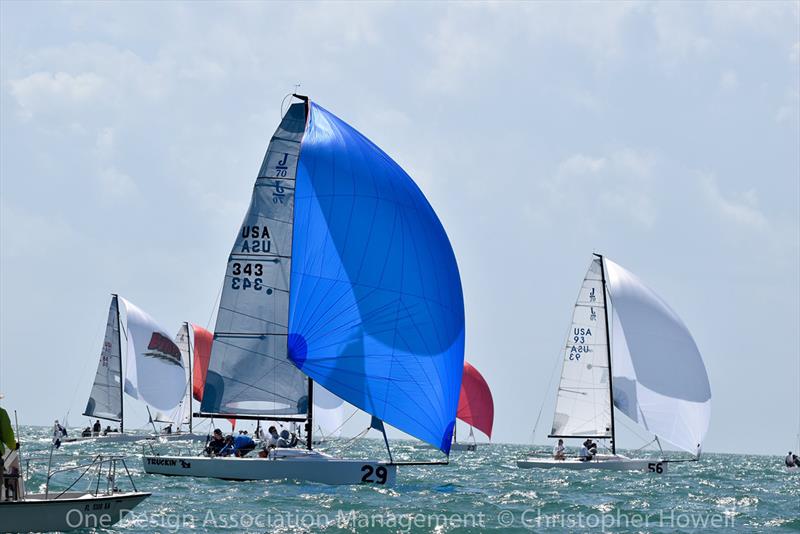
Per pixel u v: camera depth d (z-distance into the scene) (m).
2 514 86.88
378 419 133.62
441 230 136.38
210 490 127.25
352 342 131.12
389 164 137.38
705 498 151.50
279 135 146.38
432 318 132.75
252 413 143.50
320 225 133.62
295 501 118.81
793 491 182.38
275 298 144.75
